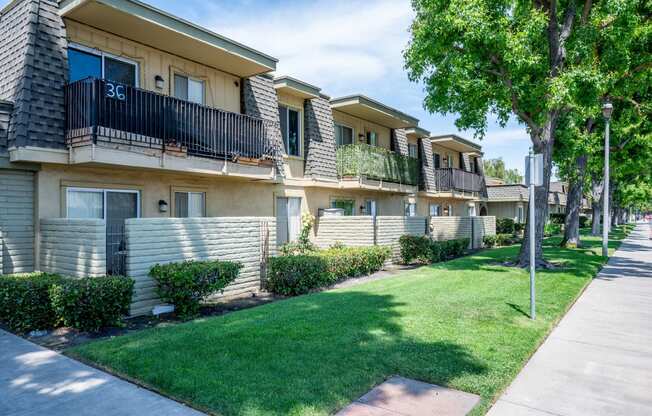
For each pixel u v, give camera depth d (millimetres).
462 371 4480
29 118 7586
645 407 3930
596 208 30469
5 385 4230
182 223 7891
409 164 19016
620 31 11383
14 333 6156
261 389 3951
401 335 5598
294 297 8477
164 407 3736
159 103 9008
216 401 3729
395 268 13500
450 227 19172
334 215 14406
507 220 28953
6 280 6414
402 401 3838
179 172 9602
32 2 7961
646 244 23031
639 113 17391
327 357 4754
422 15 12320
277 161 12297
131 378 4344
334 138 15672
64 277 6867
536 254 12484
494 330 5938
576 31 11812
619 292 9344
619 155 21172
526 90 12484
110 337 5930
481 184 29547
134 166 8445
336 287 10055
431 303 7520
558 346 5652
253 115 12109
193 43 9789
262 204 12773
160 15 8875
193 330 5805
